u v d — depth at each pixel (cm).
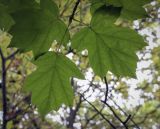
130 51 44
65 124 313
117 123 307
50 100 48
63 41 45
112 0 42
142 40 44
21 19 43
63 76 47
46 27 43
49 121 313
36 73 47
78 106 290
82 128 304
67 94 48
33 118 282
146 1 42
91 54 46
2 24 45
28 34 43
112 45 45
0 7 44
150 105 346
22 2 43
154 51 308
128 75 45
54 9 43
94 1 43
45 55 45
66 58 46
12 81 267
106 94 64
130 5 42
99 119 319
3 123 181
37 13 42
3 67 188
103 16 43
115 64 46
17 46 43
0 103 230
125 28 43
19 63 261
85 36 45
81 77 47
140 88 302
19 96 223
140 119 335
